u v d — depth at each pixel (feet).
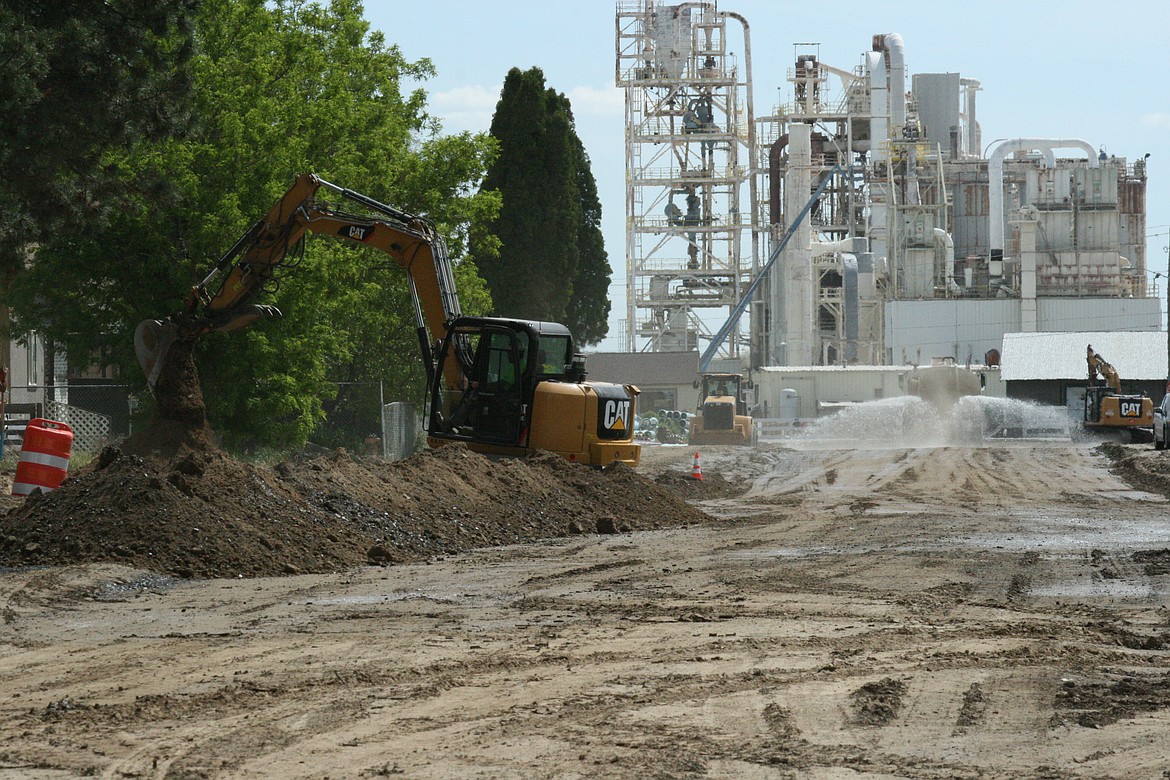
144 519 129.80
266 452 271.90
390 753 59.52
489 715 67.15
